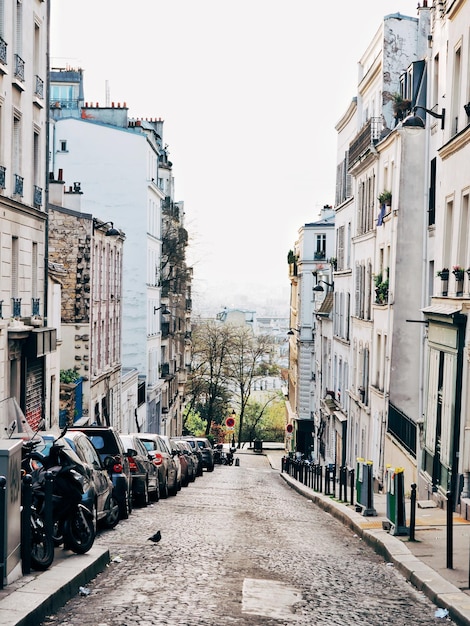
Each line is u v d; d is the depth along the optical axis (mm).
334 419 49250
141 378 59719
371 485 20328
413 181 30453
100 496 15695
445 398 21422
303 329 72812
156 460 25938
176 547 14500
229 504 25578
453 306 21266
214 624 8891
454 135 22484
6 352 26906
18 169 28578
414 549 14492
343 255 47438
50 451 11961
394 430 30219
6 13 26484
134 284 59000
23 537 9930
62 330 41344
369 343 36875
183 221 81188
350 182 45906
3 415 12836
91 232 41594
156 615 9094
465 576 12086
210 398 90250
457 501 19766
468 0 21438
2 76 26219
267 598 10484
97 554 11805
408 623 9867
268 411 116375
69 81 65750
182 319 79125
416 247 30625
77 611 9195
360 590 11695
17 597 8852
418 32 36375
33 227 30391
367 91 40844
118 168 58156
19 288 28766
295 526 19984
